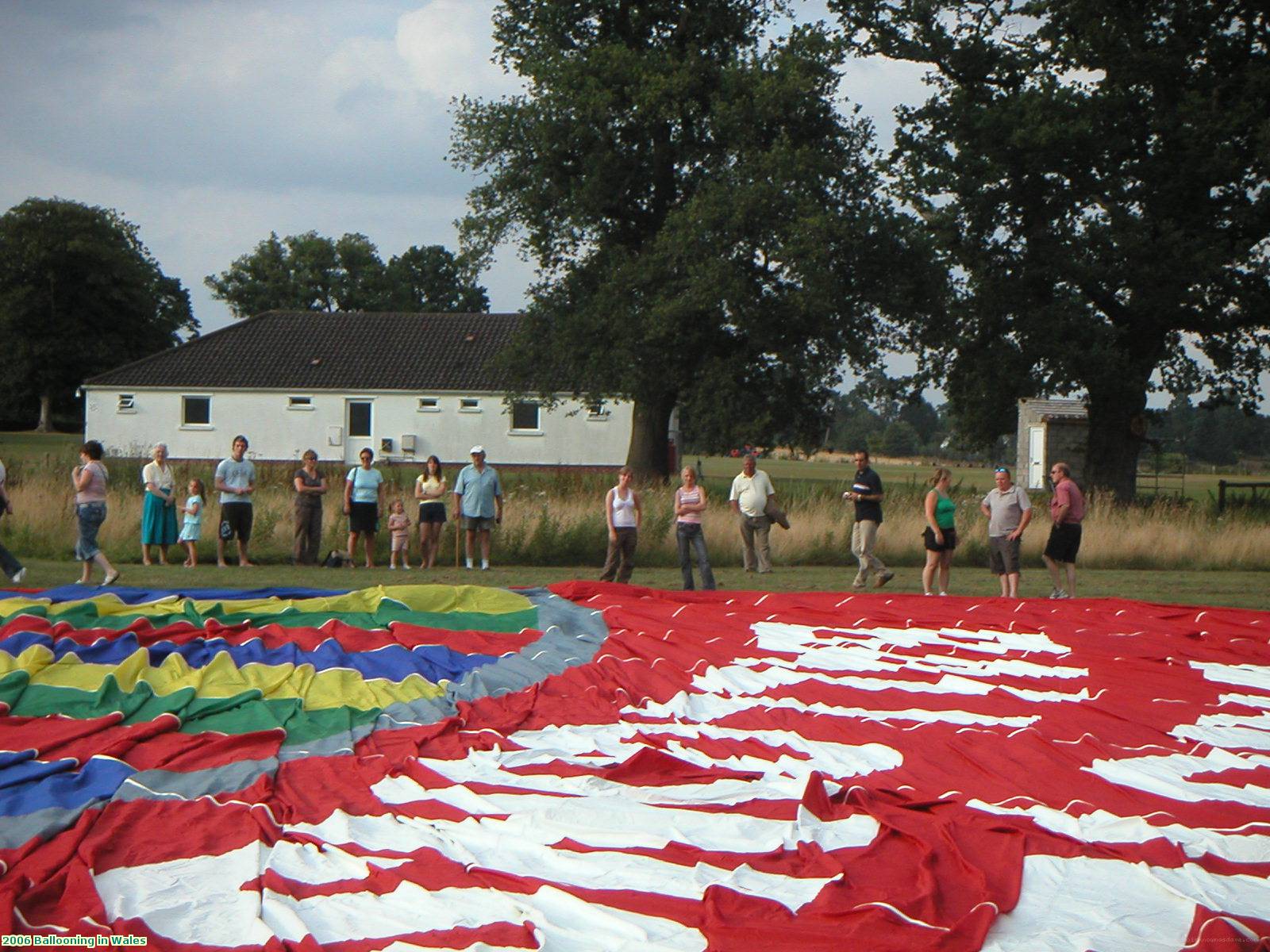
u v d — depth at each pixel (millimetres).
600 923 4590
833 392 40156
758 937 4441
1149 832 5754
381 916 4629
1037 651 10570
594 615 11367
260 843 5387
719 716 8234
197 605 10422
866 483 17344
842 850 5469
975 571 20359
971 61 33406
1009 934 4613
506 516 21219
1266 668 10148
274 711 7836
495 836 5582
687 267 34250
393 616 10734
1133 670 9805
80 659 8641
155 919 4555
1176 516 24203
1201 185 31734
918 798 6238
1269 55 31781
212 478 28203
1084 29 32062
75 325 74188
